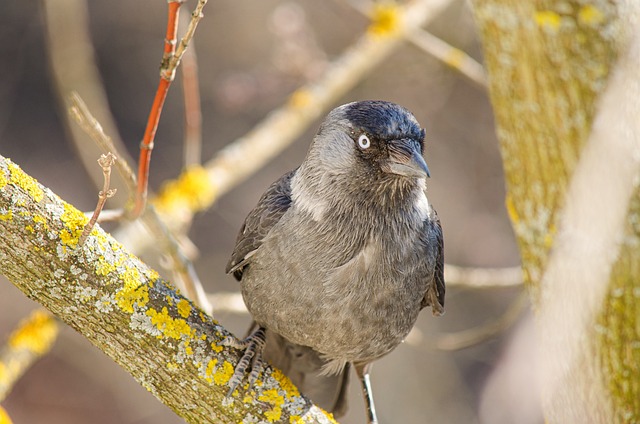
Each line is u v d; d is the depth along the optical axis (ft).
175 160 76.02
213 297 39.01
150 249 42.47
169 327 25.11
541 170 26.18
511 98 26.22
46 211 24.17
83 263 24.32
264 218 30.63
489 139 66.69
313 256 29.37
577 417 26.68
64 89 49.60
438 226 32.37
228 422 25.61
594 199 25.25
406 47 64.90
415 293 30.63
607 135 24.86
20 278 24.31
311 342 30.55
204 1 25.61
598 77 24.85
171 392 25.40
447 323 62.69
